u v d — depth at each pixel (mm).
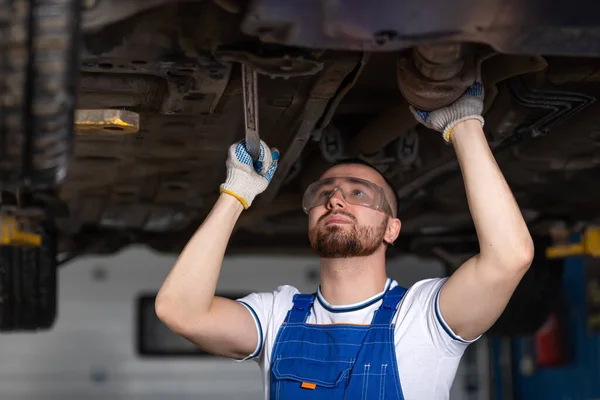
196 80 2125
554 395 7250
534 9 1719
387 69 2646
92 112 2107
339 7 1681
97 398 7508
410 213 3963
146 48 1965
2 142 1666
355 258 2320
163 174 3197
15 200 3297
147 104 2355
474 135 2092
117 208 3773
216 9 1868
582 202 3805
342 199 2340
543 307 4496
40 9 1557
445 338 2152
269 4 1660
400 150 2914
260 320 2377
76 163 2990
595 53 1811
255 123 2166
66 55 1578
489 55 1964
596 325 6664
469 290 2088
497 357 7840
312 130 2705
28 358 7496
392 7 1693
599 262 6652
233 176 2258
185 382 7590
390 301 2287
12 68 1590
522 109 2531
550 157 3041
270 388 2303
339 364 2197
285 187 3580
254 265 7660
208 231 2234
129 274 7645
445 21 1727
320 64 2008
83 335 7551
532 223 4148
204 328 2256
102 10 1684
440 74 1944
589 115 2639
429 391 2158
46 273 3779
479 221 2070
